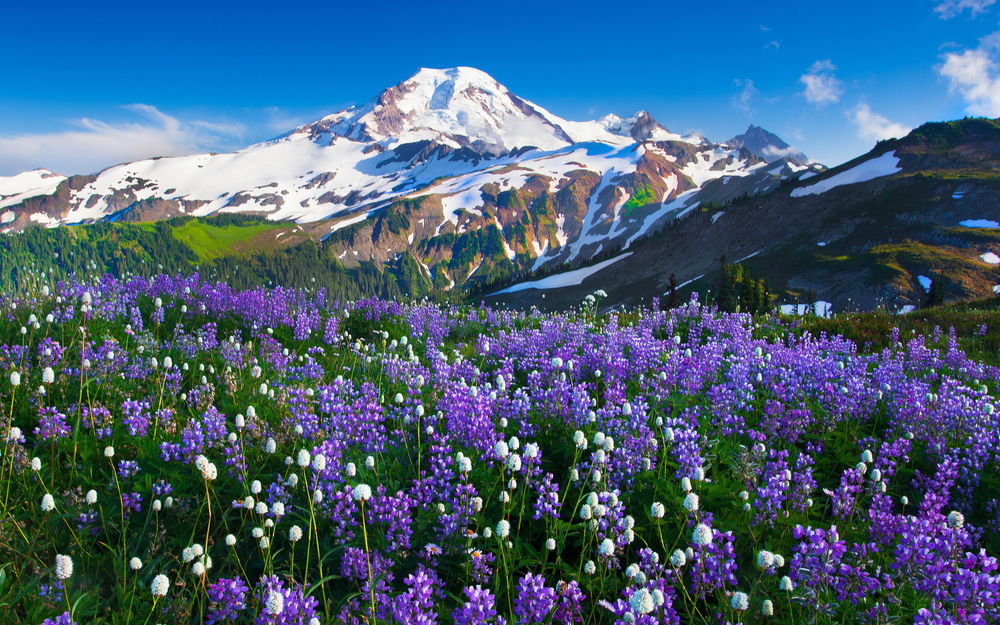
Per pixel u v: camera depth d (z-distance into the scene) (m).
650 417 9.02
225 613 4.38
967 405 9.33
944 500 6.36
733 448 7.95
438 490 6.37
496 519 6.12
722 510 6.30
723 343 15.46
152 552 5.24
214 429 6.94
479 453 7.27
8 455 6.22
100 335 11.33
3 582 4.52
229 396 9.09
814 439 8.84
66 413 7.48
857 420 9.62
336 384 9.08
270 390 8.90
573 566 5.63
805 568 4.83
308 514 5.81
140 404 7.86
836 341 17.34
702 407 9.46
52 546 5.30
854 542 5.89
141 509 6.02
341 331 16.31
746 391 10.05
